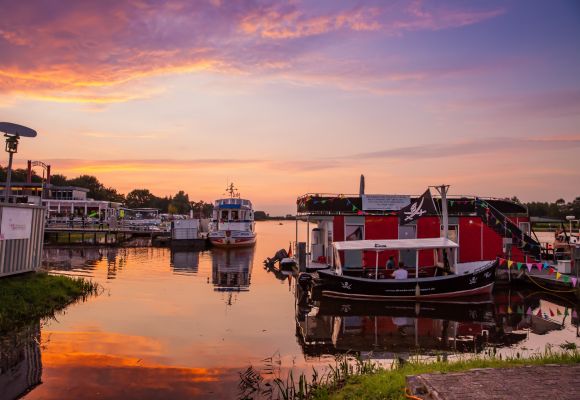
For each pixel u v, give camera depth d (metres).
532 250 26.39
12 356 12.15
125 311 17.70
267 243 64.44
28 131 20.53
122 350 12.91
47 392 9.88
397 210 27.55
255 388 10.32
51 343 13.36
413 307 20.08
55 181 123.31
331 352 13.39
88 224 56.97
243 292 23.05
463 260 26.27
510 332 15.94
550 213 93.00
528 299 21.84
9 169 20.00
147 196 159.88
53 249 43.50
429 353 13.30
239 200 49.06
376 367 11.51
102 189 131.38
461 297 21.78
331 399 8.66
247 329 15.72
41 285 19.20
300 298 21.80
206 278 27.34
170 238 49.72
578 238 29.48
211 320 16.86
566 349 13.70
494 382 7.91
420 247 21.83
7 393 9.80
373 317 18.20
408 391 7.93
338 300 21.42
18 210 19.47
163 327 15.58
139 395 9.83
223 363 12.09
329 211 27.08
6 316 15.38
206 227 65.88
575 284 20.91
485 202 27.69
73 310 17.55
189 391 10.10
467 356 12.79
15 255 19.41
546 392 7.41
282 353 13.12
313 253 28.59
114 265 32.22
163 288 23.31
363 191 32.03
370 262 26.19
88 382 10.51
